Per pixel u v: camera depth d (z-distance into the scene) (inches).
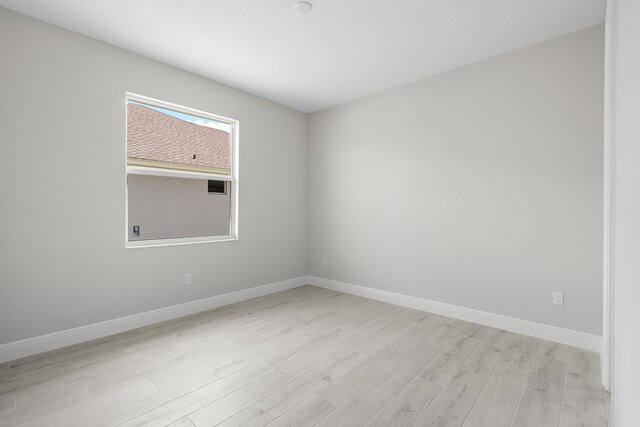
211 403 72.9
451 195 129.9
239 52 116.2
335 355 97.1
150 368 88.6
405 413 69.8
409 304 143.5
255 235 159.6
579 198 101.7
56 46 99.3
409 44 110.3
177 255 129.8
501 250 117.6
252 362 92.5
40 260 97.2
